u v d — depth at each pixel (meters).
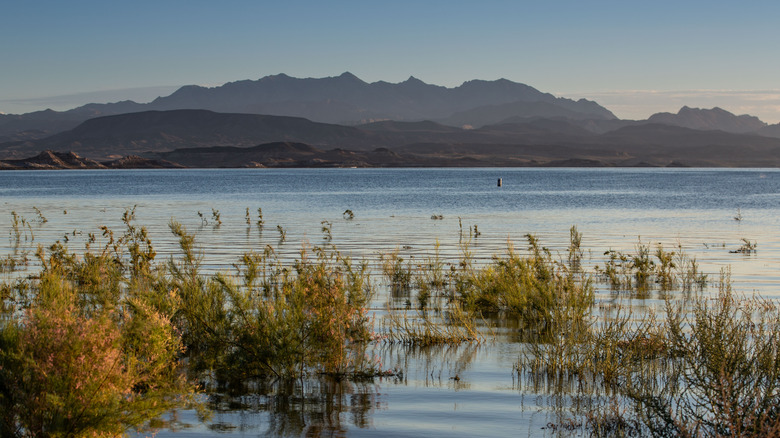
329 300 9.06
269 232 29.98
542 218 39.09
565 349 9.64
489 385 8.57
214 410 7.59
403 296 15.17
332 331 9.01
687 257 21.91
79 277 14.05
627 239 28.02
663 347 9.48
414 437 6.82
